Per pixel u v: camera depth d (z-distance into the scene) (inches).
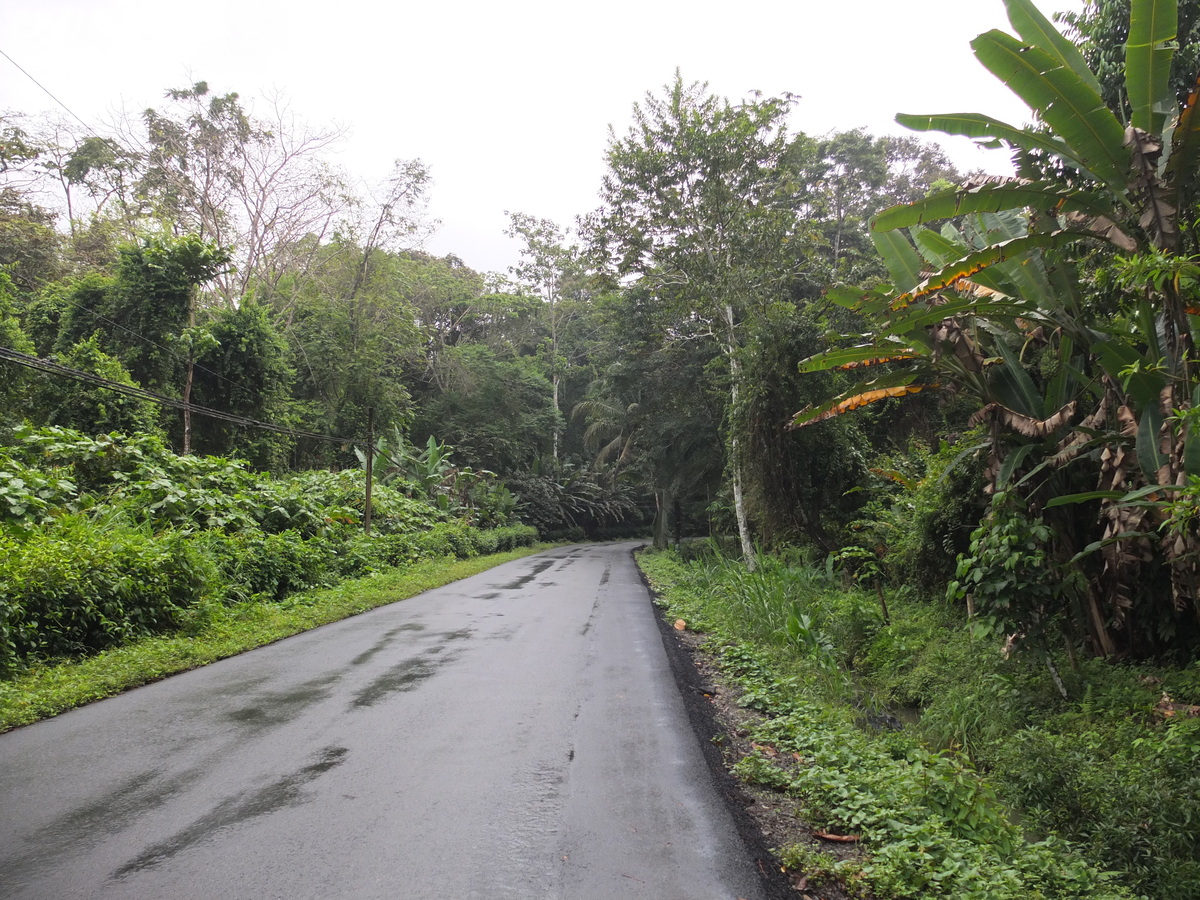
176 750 190.9
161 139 992.9
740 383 618.2
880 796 165.9
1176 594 240.7
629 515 2142.0
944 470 354.9
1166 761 183.2
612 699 247.3
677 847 138.9
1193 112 212.4
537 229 1753.2
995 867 135.3
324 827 144.1
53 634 296.5
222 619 381.4
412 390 1631.4
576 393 2000.5
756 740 214.5
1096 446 267.7
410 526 895.1
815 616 415.2
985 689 269.1
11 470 414.6
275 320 1096.2
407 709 231.8
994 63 221.8
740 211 716.0
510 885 122.5
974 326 315.3
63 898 116.1
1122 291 252.2
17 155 949.2
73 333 729.0
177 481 543.2
